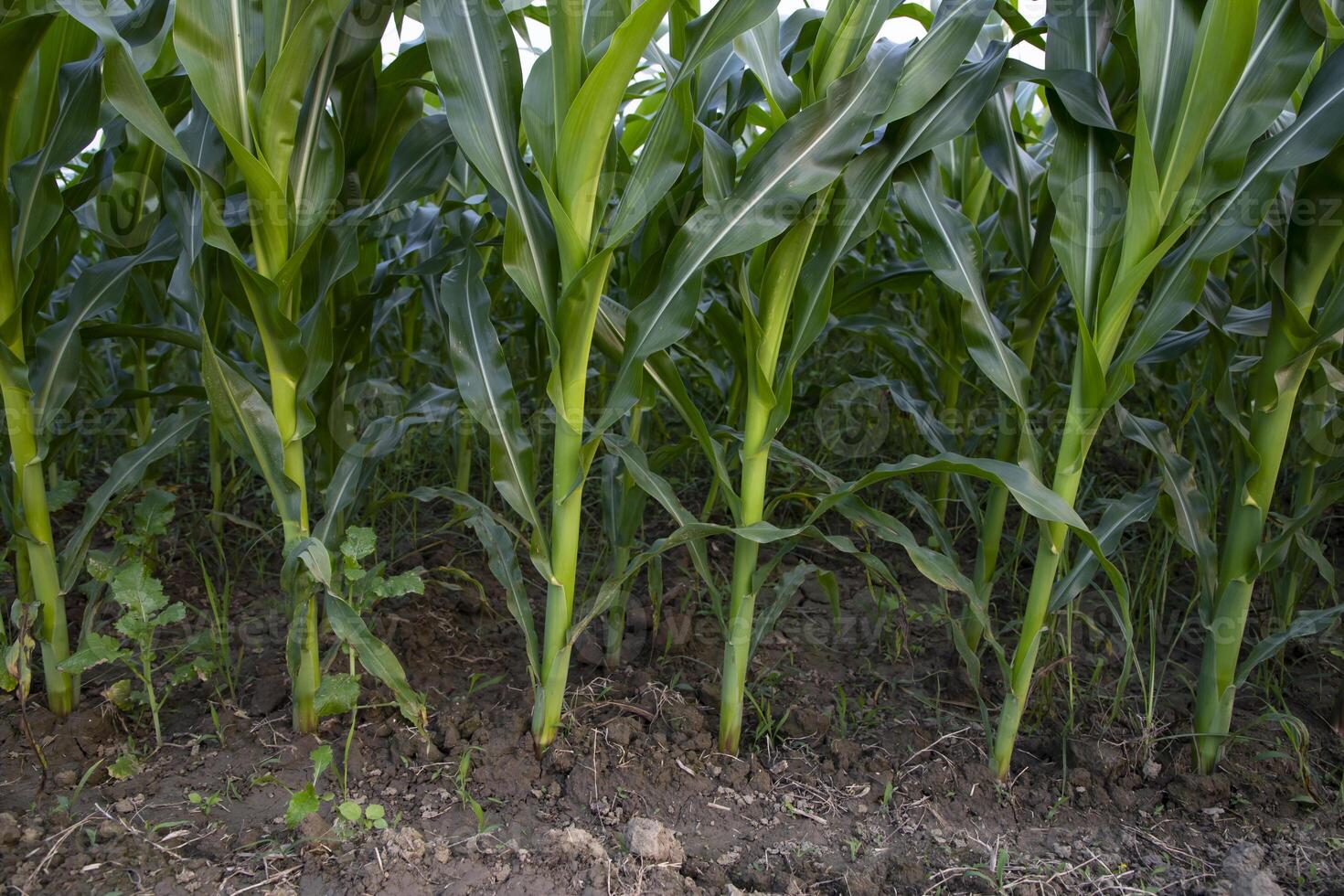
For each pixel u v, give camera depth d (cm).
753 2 156
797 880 173
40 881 161
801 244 178
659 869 171
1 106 175
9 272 183
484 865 170
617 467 238
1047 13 187
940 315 321
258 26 168
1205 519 198
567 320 173
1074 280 174
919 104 175
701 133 190
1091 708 234
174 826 177
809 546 338
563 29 159
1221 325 194
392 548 309
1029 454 183
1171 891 173
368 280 258
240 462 368
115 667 234
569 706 226
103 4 183
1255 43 163
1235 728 229
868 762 209
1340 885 172
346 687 192
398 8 201
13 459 192
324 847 172
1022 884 173
